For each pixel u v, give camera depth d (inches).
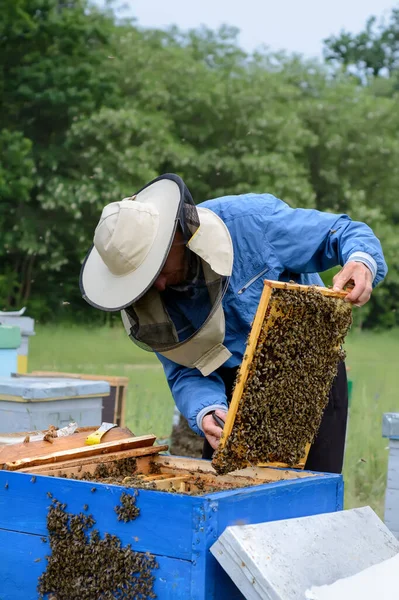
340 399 135.5
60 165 1031.6
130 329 117.8
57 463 111.5
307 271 127.6
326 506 107.5
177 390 125.4
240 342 125.6
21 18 1027.3
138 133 996.6
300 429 113.5
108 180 969.5
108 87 1045.8
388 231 1129.4
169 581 88.8
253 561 81.0
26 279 1073.5
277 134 1114.7
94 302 113.1
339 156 1236.5
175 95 1122.7
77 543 94.5
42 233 996.6
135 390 385.1
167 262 111.3
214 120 1125.7
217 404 118.8
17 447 113.7
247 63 1263.5
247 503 92.5
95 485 94.1
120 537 92.6
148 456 124.9
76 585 94.0
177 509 88.5
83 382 194.5
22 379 200.7
